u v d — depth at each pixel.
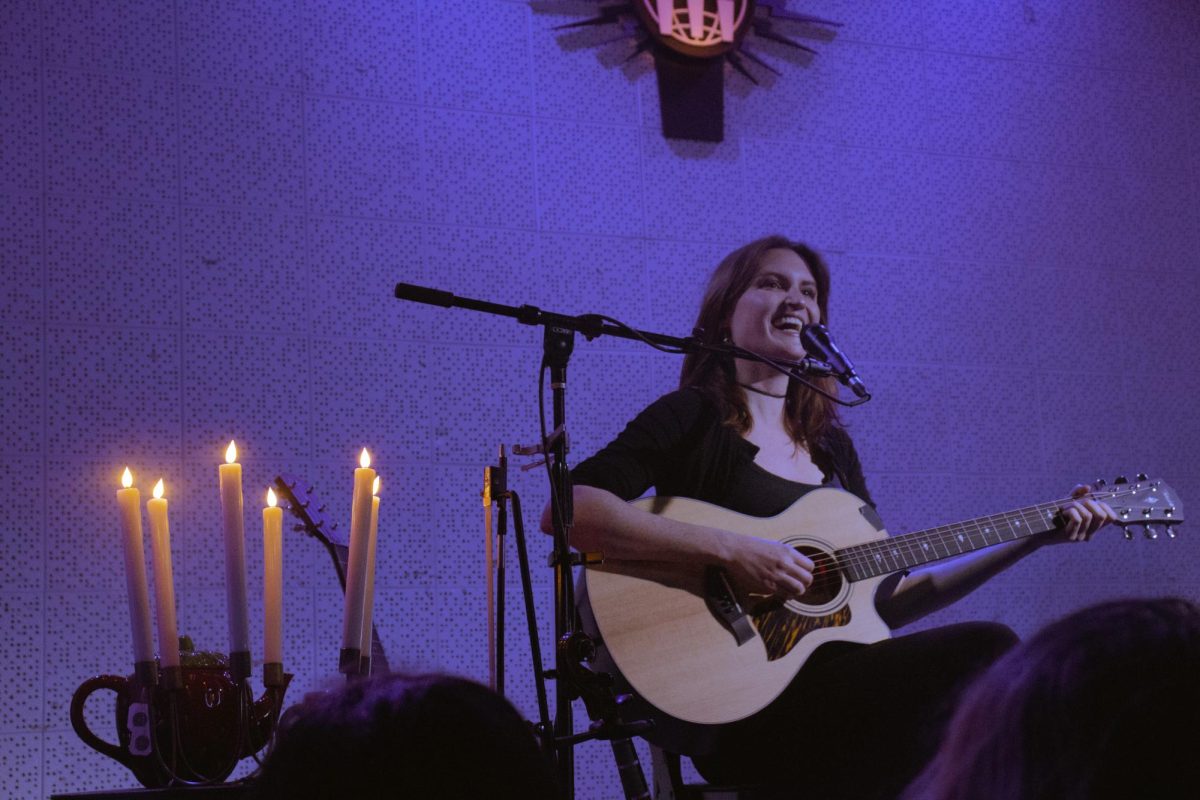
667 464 2.90
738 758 2.62
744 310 3.07
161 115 3.61
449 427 3.72
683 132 4.11
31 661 3.23
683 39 4.11
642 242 4.03
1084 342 4.45
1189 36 4.80
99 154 3.53
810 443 3.04
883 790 2.41
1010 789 0.71
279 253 3.65
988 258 4.40
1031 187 4.50
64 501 3.33
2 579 3.25
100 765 3.23
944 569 2.95
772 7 4.30
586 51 4.08
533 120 3.99
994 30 4.59
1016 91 4.56
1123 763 0.68
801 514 2.84
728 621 2.64
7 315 3.37
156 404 3.46
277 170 3.69
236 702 1.90
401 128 3.84
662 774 2.77
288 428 3.56
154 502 1.77
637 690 2.57
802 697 2.54
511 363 3.81
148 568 3.36
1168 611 0.72
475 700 0.75
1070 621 0.75
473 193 3.88
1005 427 4.29
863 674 2.49
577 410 3.86
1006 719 0.72
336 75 3.80
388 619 3.55
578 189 4.00
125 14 3.63
